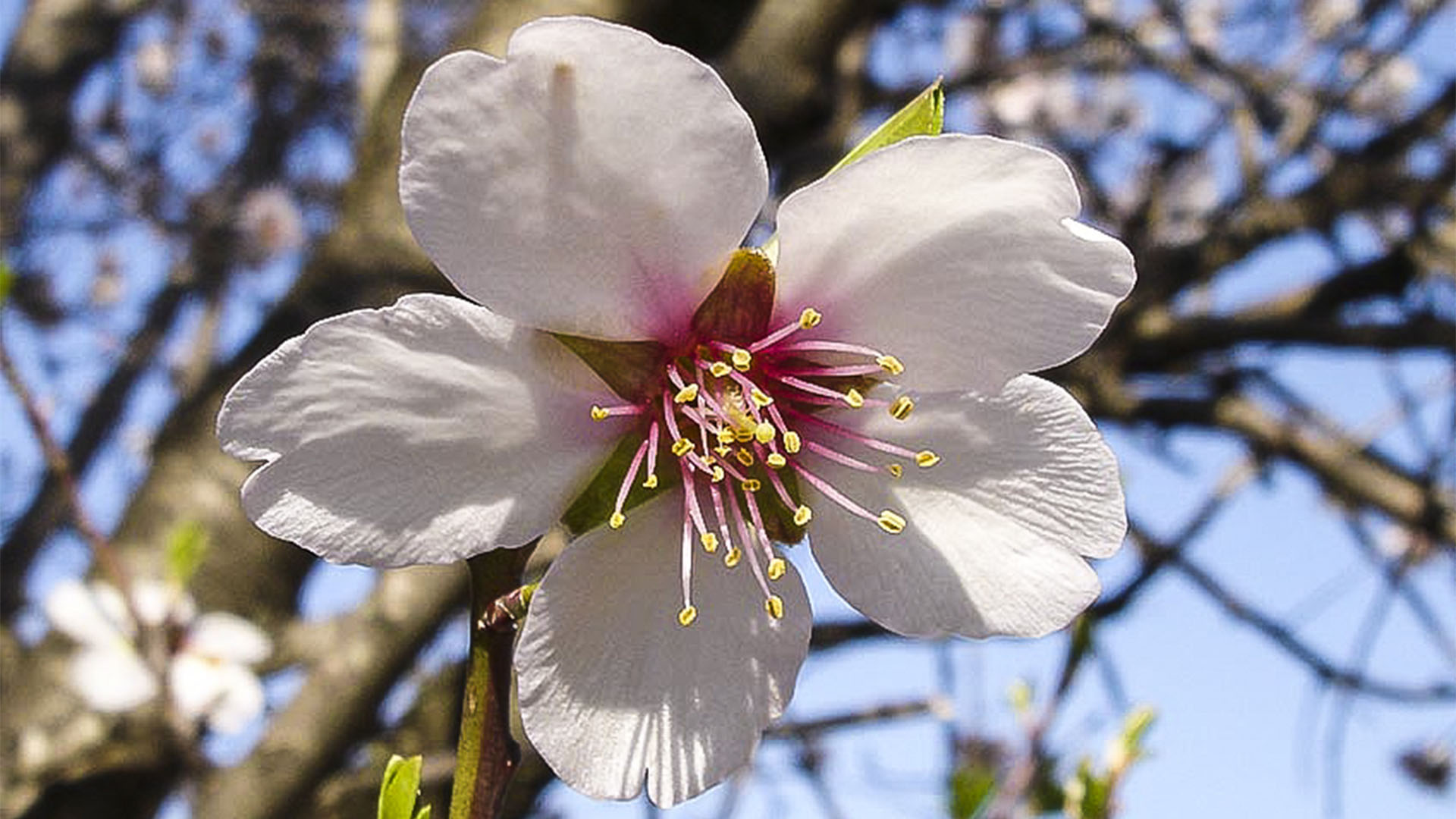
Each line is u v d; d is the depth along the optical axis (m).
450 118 0.14
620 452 0.15
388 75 0.39
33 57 0.52
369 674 0.29
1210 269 0.41
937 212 0.15
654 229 0.14
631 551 0.15
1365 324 0.40
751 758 0.15
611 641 0.15
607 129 0.14
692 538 0.15
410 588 0.29
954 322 0.15
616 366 0.15
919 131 0.15
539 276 0.14
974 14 0.47
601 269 0.15
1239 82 0.39
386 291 0.31
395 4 0.40
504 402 0.15
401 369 0.14
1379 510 0.40
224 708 0.26
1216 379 0.42
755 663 0.15
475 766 0.14
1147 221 0.42
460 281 0.14
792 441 0.15
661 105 0.14
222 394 0.32
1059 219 0.14
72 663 0.30
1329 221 0.39
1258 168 0.40
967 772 0.21
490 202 0.14
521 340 0.15
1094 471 0.15
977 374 0.15
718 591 0.15
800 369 0.15
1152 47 0.44
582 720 0.15
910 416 0.15
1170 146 0.44
